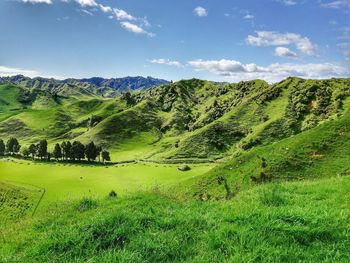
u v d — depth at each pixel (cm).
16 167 19750
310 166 7438
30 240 920
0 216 8769
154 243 716
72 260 694
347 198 1060
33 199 10838
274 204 1050
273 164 7912
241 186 7769
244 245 681
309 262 625
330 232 740
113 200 1277
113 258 651
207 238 727
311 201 1062
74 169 19650
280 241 702
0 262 734
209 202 1154
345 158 7350
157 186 1524
